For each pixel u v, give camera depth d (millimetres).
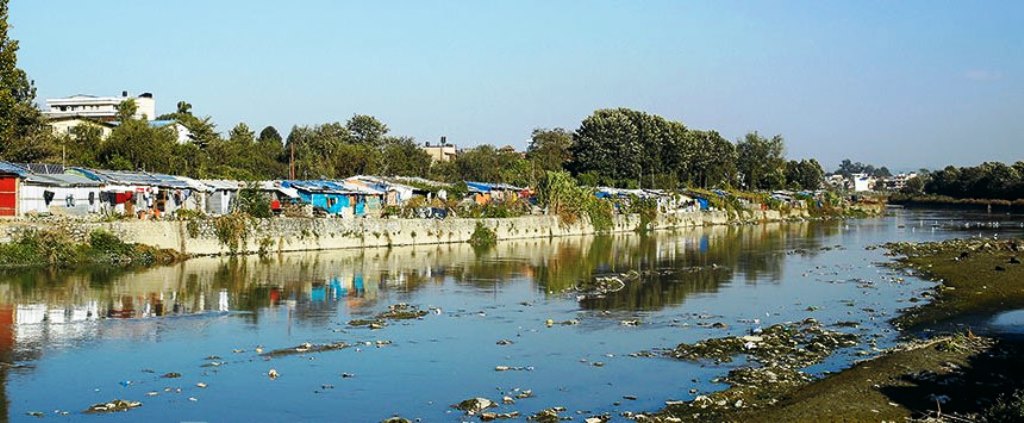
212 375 35500
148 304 51781
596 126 172375
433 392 33312
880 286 64812
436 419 29844
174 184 86375
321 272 69062
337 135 172875
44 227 67875
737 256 89875
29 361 37250
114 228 71562
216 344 41281
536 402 31906
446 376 35844
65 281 59781
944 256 87125
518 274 70812
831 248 101000
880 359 36781
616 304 55375
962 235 126188
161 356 38594
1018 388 31484
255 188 88125
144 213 78438
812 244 107750
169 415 30031
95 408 30562
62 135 108375
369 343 42094
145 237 73500
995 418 27109
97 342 41188
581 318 49969
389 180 119125
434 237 98062
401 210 100188
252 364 37438
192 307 51219
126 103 134375
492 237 103625
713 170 197000
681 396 32594
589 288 62688
